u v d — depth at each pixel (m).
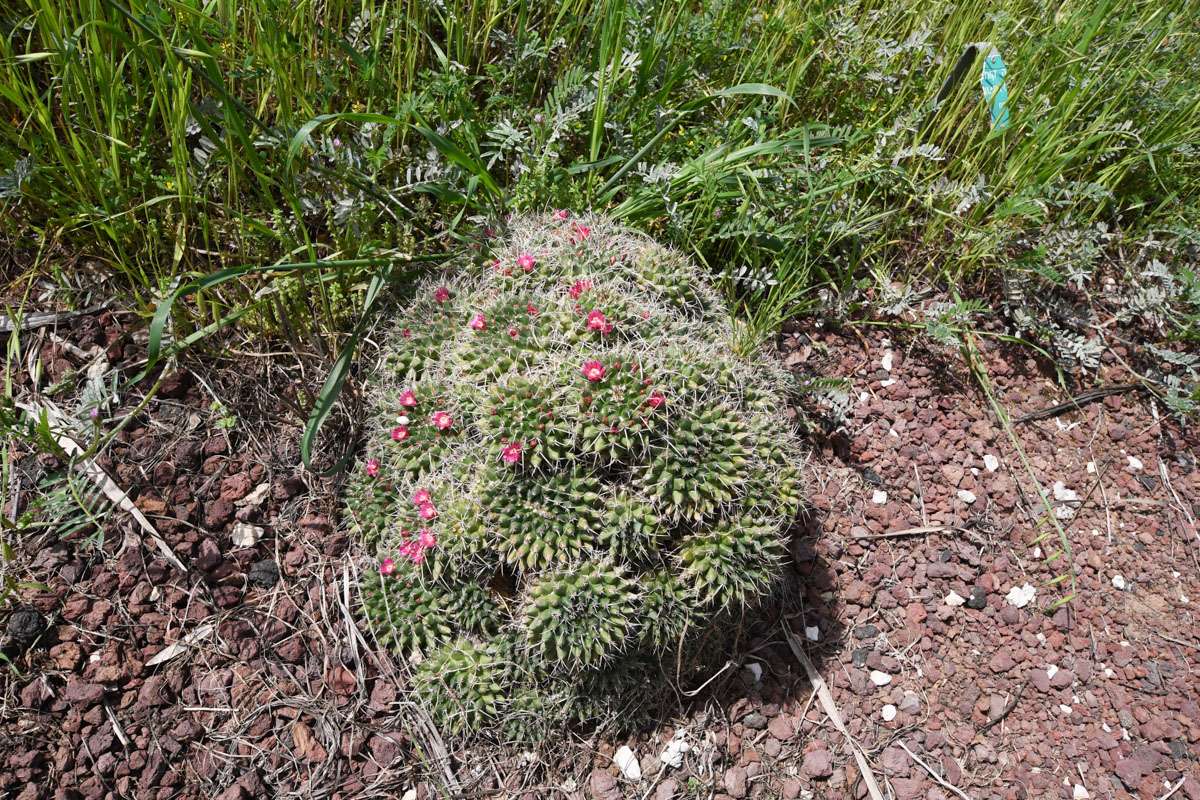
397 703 1.00
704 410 0.97
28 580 0.97
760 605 1.09
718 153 1.19
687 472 0.94
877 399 1.28
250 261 1.14
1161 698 1.13
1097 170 1.46
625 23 1.26
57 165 1.08
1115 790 1.06
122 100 1.06
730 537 0.96
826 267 1.35
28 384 1.06
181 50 0.96
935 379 1.31
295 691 0.99
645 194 1.18
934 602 1.16
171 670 0.97
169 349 1.01
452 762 0.99
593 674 0.99
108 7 1.03
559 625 0.93
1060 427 1.32
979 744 1.08
